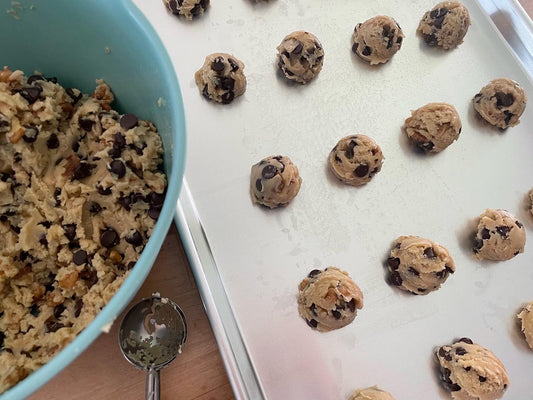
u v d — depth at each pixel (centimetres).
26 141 22
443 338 29
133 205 23
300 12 35
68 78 25
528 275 32
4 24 22
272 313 27
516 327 30
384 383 27
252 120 32
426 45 37
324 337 28
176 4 32
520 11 38
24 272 22
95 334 16
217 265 28
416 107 34
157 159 23
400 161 33
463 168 34
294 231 30
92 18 21
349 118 33
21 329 21
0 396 15
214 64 30
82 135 24
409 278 29
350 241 30
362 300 28
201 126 31
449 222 32
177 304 27
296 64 32
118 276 23
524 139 35
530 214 33
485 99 34
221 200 29
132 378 25
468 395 27
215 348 26
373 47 34
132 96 24
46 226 23
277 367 26
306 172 31
